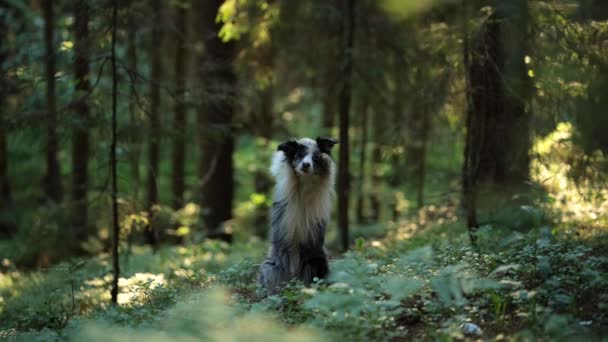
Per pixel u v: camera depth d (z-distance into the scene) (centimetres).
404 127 1202
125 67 910
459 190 998
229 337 526
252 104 1497
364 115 1759
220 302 613
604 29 783
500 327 567
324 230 784
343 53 1263
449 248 840
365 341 536
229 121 1460
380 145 1270
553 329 518
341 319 557
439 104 974
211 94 1054
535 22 810
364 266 622
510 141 929
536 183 920
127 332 579
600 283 591
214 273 970
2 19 1639
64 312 865
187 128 1106
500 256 738
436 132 1509
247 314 595
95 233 1591
